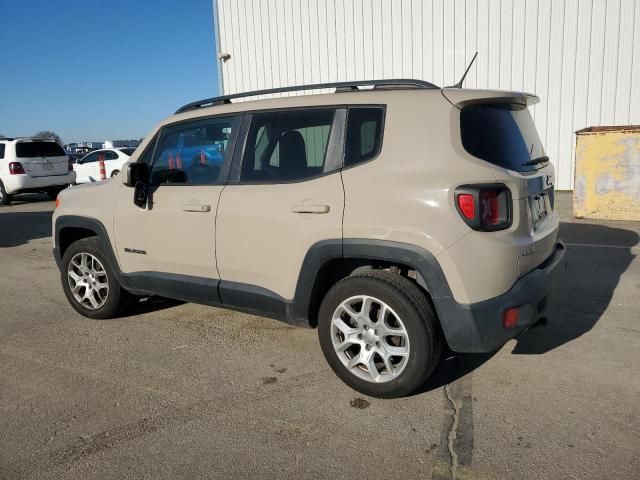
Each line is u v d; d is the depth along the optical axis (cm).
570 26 1193
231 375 386
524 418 319
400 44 1357
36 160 1538
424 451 290
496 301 310
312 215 350
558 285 359
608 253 685
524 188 327
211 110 420
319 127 364
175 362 410
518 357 400
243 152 396
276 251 369
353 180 340
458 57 1304
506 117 358
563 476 266
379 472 274
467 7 1273
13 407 348
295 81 1498
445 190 309
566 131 1234
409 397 347
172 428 319
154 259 442
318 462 283
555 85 1226
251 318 502
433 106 330
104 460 290
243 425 320
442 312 314
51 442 307
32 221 1206
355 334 345
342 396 351
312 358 412
